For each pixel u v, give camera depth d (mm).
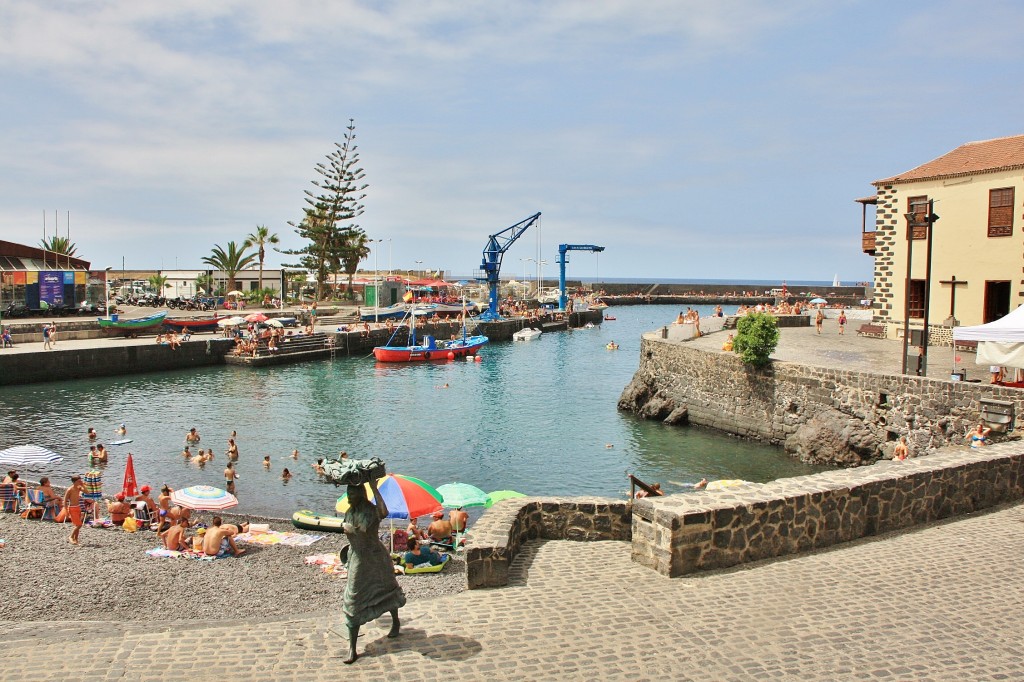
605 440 35375
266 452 33344
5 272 70562
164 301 93375
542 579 10500
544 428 38531
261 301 102438
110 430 37281
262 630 9023
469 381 56406
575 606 9469
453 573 15695
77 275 74375
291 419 40938
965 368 29656
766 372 32750
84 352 53844
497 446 34625
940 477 12984
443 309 102312
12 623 10391
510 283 157625
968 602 9328
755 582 10117
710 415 36688
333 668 7898
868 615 8984
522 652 8188
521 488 28031
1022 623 8703
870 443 27062
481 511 25281
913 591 9711
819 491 11492
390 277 130500
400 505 15977
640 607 9367
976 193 35656
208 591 14594
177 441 35094
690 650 8156
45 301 72500
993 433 21391
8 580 14883
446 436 36875
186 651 8445
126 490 24375
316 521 20562
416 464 31562
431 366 65812
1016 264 34125
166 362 59688
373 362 68312
